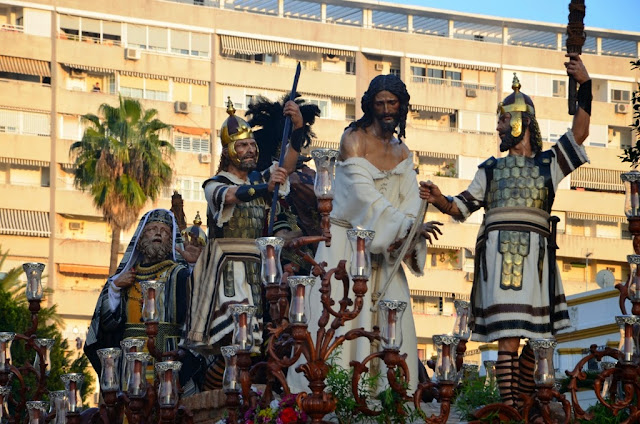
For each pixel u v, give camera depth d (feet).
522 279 39.42
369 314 43.39
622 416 38.83
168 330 52.08
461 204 40.57
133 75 269.64
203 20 274.36
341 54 283.18
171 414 40.86
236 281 47.29
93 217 263.29
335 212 44.60
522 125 40.63
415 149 280.51
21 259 258.98
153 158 202.49
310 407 35.91
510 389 39.34
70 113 264.72
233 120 48.26
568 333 66.80
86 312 256.52
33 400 48.34
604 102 294.05
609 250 281.13
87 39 268.62
